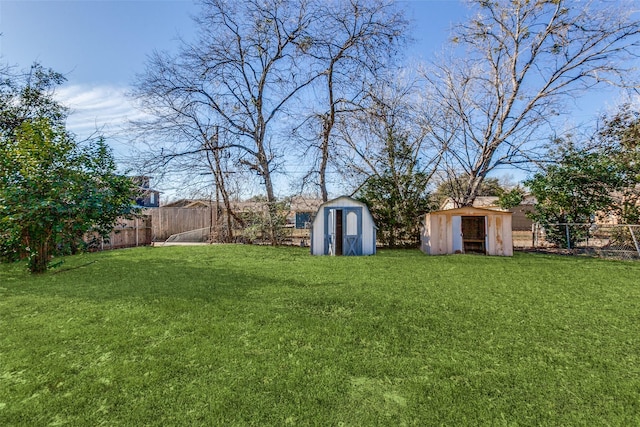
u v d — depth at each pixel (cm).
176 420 177
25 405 191
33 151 592
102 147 741
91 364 240
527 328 313
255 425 173
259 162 1359
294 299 419
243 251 1015
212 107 1306
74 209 597
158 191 1282
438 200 1293
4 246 622
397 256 910
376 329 311
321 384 212
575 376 222
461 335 296
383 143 1227
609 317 347
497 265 716
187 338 287
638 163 977
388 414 182
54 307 383
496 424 173
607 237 1014
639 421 175
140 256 883
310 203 1330
